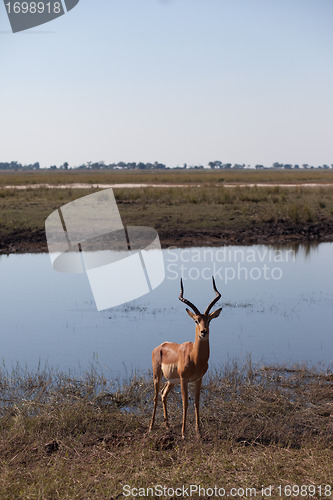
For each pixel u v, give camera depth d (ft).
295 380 31.63
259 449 22.95
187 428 25.63
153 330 41.75
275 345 37.93
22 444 23.63
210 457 21.68
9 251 78.48
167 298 51.70
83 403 27.86
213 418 26.76
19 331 41.83
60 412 26.76
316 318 44.70
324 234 89.86
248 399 29.04
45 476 20.12
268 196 125.59
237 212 101.81
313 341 38.73
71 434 24.97
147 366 34.22
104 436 24.57
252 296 52.34
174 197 123.24
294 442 24.25
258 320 44.19
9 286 57.36
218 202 116.57
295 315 45.55
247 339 39.29
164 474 20.35
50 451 23.17
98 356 36.06
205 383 31.37
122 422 26.16
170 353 24.97
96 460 21.93
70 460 22.03
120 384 31.40
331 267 66.33
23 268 67.00
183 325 42.98
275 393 29.14
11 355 36.47
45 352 37.04
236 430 25.26
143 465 21.22
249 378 31.65
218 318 44.78
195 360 23.63
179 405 28.86
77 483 19.69
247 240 85.61
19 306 49.29
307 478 19.98
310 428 25.90
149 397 29.94
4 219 90.33
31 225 87.61
